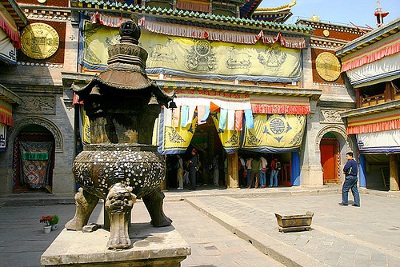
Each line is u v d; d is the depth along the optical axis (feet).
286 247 21.68
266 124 58.03
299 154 62.90
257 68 58.70
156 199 14.25
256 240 23.67
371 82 58.80
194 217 35.24
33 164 50.88
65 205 44.78
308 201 48.26
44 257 10.11
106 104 13.29
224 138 55.47
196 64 55.42
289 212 38.04
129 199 11.35
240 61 57.93
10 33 44.39
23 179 50.31
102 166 11.92
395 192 54.19
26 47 49.57
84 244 11.45
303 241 23.35
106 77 13.14
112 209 11.12
